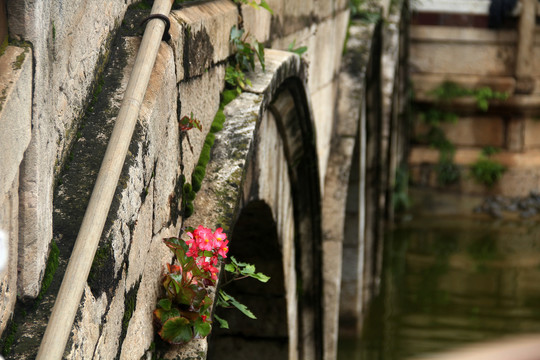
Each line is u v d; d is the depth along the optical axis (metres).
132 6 2.50
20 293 1.57
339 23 6.65
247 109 2.97
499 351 2.42
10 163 1.43
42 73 1.61
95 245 1.66
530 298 10.66
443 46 14.60
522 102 14.39
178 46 2.34
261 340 4.80
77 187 1.85
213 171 2.69
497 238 13.28
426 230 13.66
